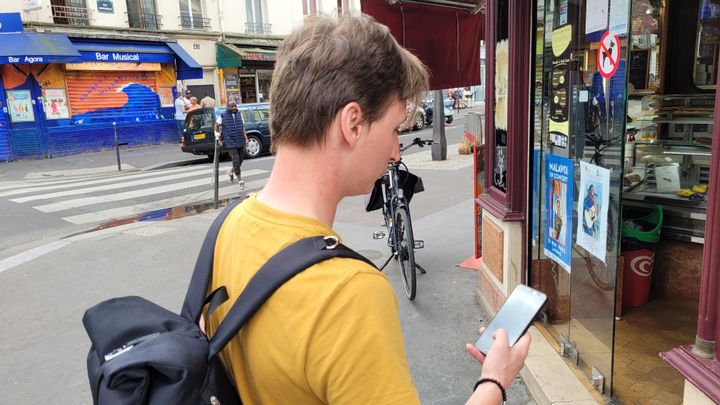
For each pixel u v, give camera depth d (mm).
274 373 853
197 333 929
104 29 16844
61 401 3145
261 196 996
